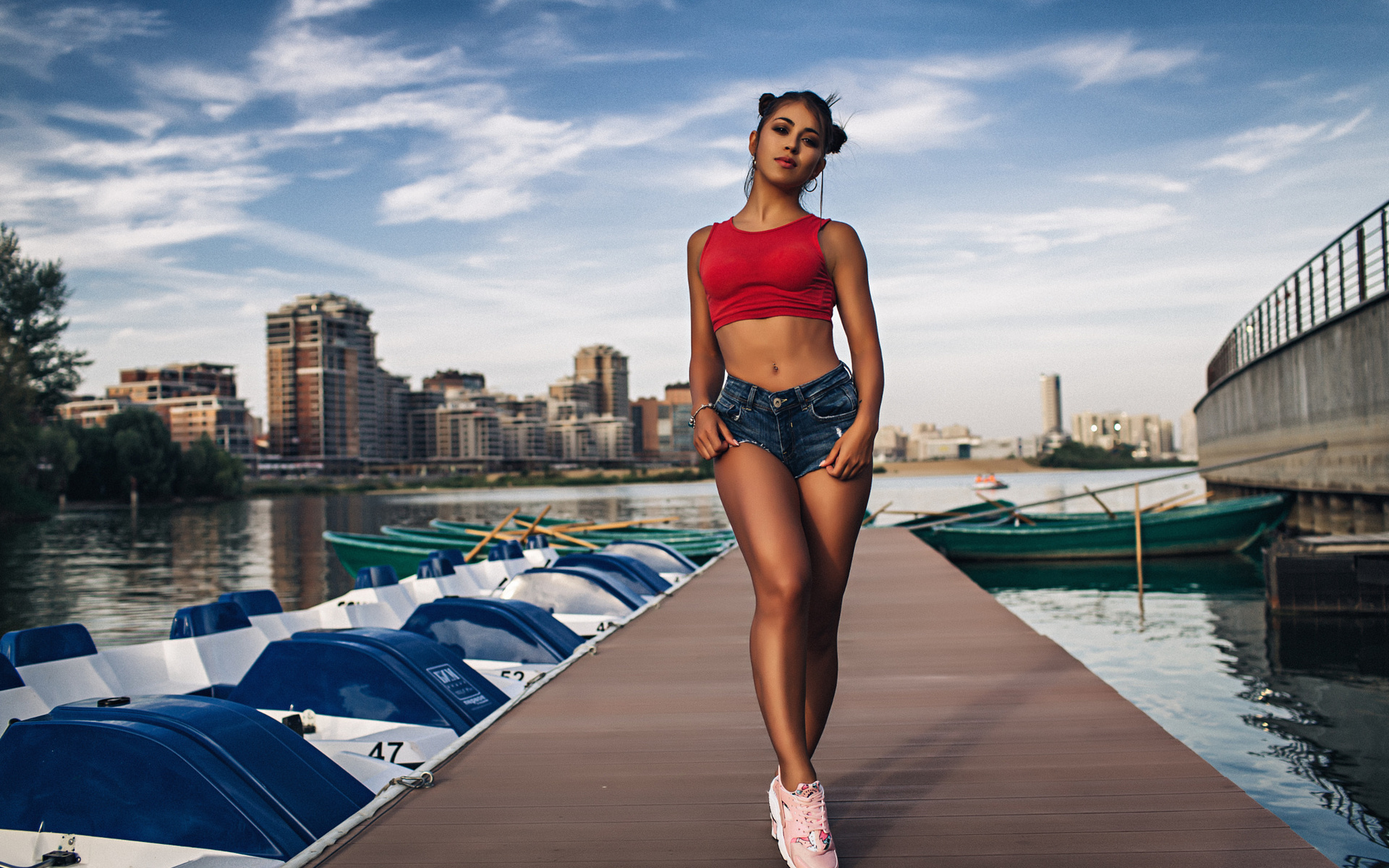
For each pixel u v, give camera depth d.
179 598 16.50
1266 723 6.43
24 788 2.93
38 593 17.33
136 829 2.79
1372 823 4.63
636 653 5.48
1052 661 4.94
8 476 49.28
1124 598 13.07
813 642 2.24
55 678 4.07
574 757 3.25
